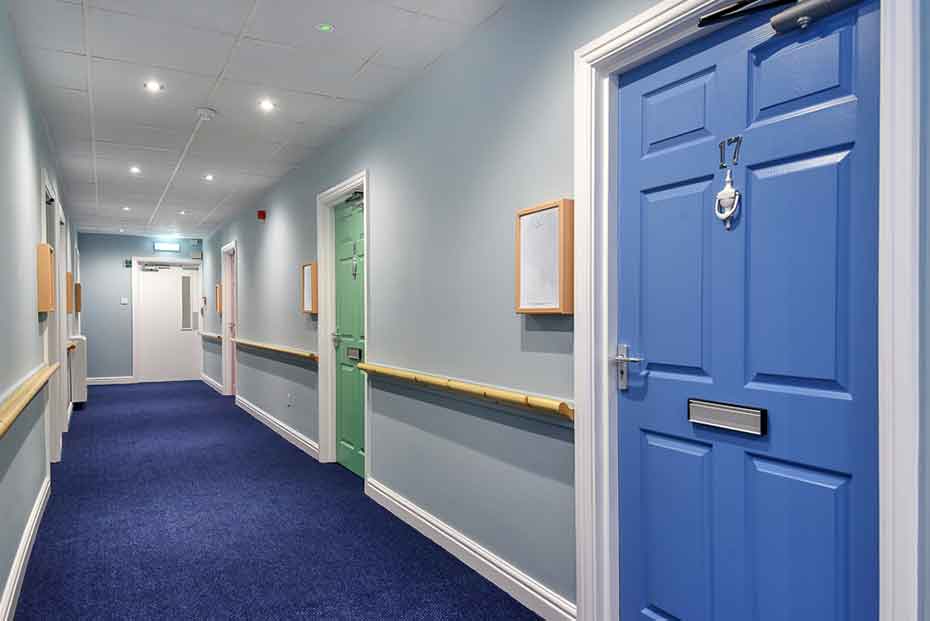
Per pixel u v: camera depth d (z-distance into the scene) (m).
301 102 3.26
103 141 3.92
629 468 1.82
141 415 6.32
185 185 5.36
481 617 2.10
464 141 2.53
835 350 1.30
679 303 1.66
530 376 2.13
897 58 1.13
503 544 2.31
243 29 2.41
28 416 2.61
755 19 1.46
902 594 1.12
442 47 2.60
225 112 3.39
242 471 4.08
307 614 2.13
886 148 1.15
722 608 1.54
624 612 1.83
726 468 1.54
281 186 5.25
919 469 1.11
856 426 1.26
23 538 2.45
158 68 2.78
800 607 1.37
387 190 3.24
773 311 1.42
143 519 3.12
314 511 3.24
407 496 3.07
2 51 2.06
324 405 4.33
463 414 2.57
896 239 1.13
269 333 5.73
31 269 2.84
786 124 1.39
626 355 1.82
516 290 2.12
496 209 2.32
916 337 1.11
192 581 2.40
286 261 5.16
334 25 2.38
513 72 2.21
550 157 2.03
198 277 9.74
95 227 8.09
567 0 1.95
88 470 4.11
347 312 4.09
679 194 1.65
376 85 3.04
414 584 2.36
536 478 2.13
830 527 1.31
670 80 1.67
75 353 6.64
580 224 1.85
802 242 1.36
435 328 2.77
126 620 2.09
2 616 1.90
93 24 2.34
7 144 2.16
